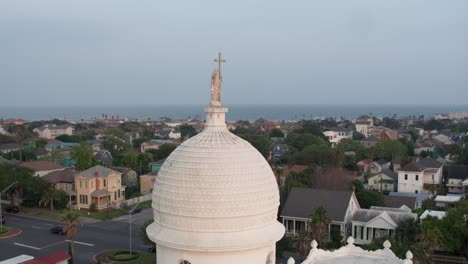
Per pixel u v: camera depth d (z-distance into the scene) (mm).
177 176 19781
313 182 85000
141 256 59750
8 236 68188
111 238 67875
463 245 55031
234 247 18969
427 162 106188
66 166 118062
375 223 62312
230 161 19875
